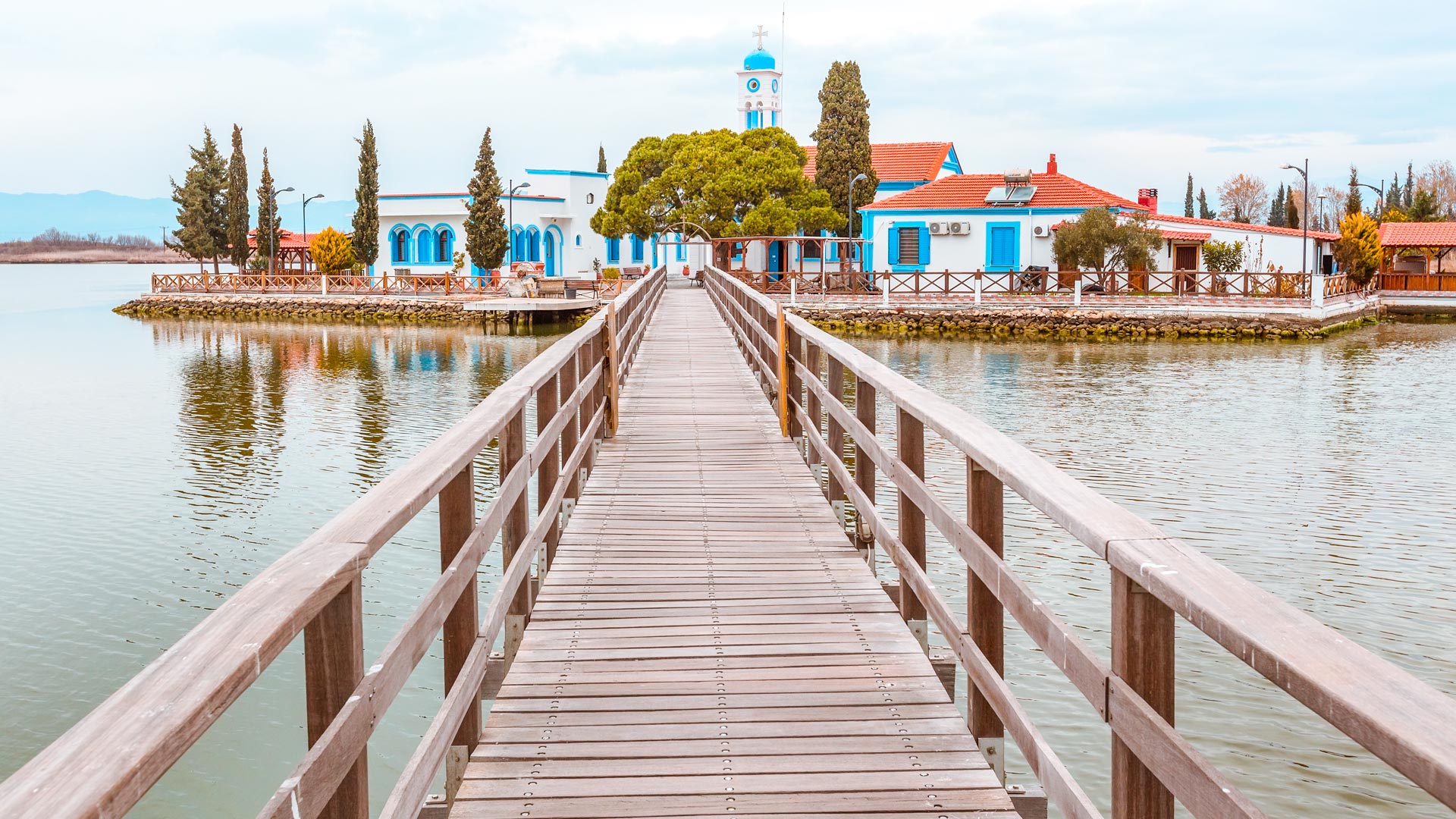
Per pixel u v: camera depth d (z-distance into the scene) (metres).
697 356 16.95
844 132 47.03
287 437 19.36
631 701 4.26
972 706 3.83
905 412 4.66
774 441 9.96
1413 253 53.75
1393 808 6.27
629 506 7.54
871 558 6.30
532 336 41.41
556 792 3.53
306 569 2.01
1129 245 37.47
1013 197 39.56
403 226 58.91
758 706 4.22
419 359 32.97
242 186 62.94
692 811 3.41
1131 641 2.19
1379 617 9.20
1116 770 2.29
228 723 7.76
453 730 3.21
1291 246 43.72
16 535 12.62
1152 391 23.19
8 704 8.14
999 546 3.50
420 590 10.29
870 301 39.66
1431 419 19.41
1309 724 7.28
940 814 3.39
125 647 9.25
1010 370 27.25
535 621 5.21
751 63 62.22
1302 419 19.50
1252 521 12.37
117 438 19.30
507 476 4.38
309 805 1.87
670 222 48.56
